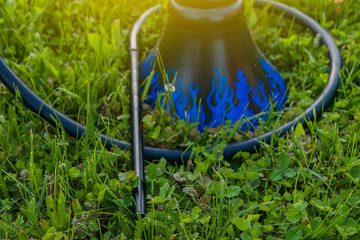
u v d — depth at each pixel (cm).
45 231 167
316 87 241
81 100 229
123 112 224
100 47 256
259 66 225
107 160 196
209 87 214
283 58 267
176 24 212
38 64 243
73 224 164
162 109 216
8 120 214
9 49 255
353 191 186
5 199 184
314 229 168
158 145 213
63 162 195
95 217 177
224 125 215
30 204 175
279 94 231
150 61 233
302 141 204
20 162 195
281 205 180
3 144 203
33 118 221
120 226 175
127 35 273
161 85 222
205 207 179
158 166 195
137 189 178
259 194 188
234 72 214
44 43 274
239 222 167
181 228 168
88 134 201
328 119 216
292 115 222
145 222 167
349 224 172
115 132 214
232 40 212
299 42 263
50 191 182
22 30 276
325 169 199
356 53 260
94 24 291
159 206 179
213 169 191
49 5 295
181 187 192
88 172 187
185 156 201
